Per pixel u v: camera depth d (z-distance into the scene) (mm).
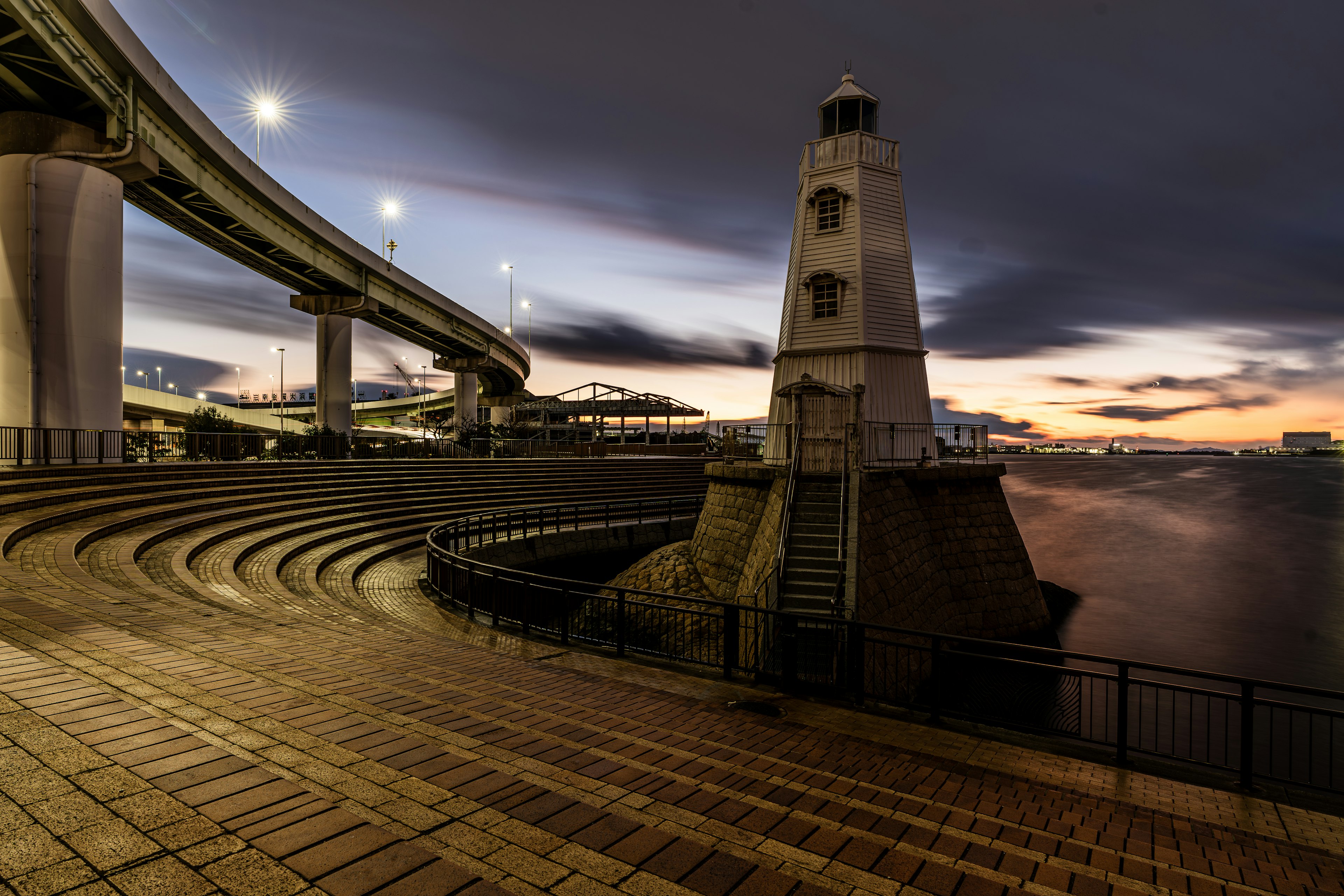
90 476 16203
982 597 19766
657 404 65688
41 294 20109
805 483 17734
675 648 9023
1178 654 21266
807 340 23688
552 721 4668
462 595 13297
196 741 3230
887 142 24266
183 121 24453
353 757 3307
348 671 5488
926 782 4676
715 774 3912
